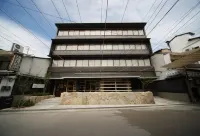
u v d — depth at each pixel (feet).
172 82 43.75
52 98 43.70
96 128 14.03
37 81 45.75
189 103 33.88
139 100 33.91
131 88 51.98
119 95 34.42
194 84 39.40
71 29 65.21
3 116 21.07
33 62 49.14
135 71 53.42
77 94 34.22
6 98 28.37
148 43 60.44
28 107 29.07
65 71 52.95
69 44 60.80
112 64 56.44
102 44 61.05
